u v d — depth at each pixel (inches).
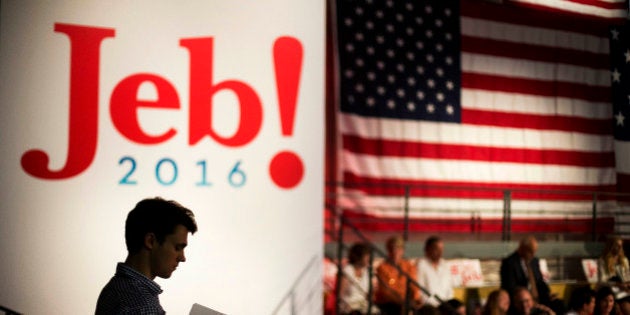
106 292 126.8
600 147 468.8
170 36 201.2
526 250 343.0
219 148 200.8
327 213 426.6
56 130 196.5
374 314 310.3
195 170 199.8
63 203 195.8
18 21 196.5
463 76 454.6
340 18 435.2
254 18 203.9
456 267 390.3
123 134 198.2
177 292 197.3
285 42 204.5
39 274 194.4
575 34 474.9
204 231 199.0
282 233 201.9
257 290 200.2
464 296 384.5
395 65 442.3
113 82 198.7
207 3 202.4
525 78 465.1
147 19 200.5
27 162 195.2
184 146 199.9
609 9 249.3
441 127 448.5
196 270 198.4
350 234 419.5
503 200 449.1
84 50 198.2
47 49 197.5
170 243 130.5
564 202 464.8
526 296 310.8
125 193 197.6
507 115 461.4
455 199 451.5
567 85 471.2
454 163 450.3
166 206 131.6
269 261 201.2
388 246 325.7
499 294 304.3
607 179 466.3
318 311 202.8
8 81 195.5
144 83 199.6
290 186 203.0
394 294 314.0
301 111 204.5
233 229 200.2
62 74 197.5
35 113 196.2
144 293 126.2
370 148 436.5
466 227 454.0
